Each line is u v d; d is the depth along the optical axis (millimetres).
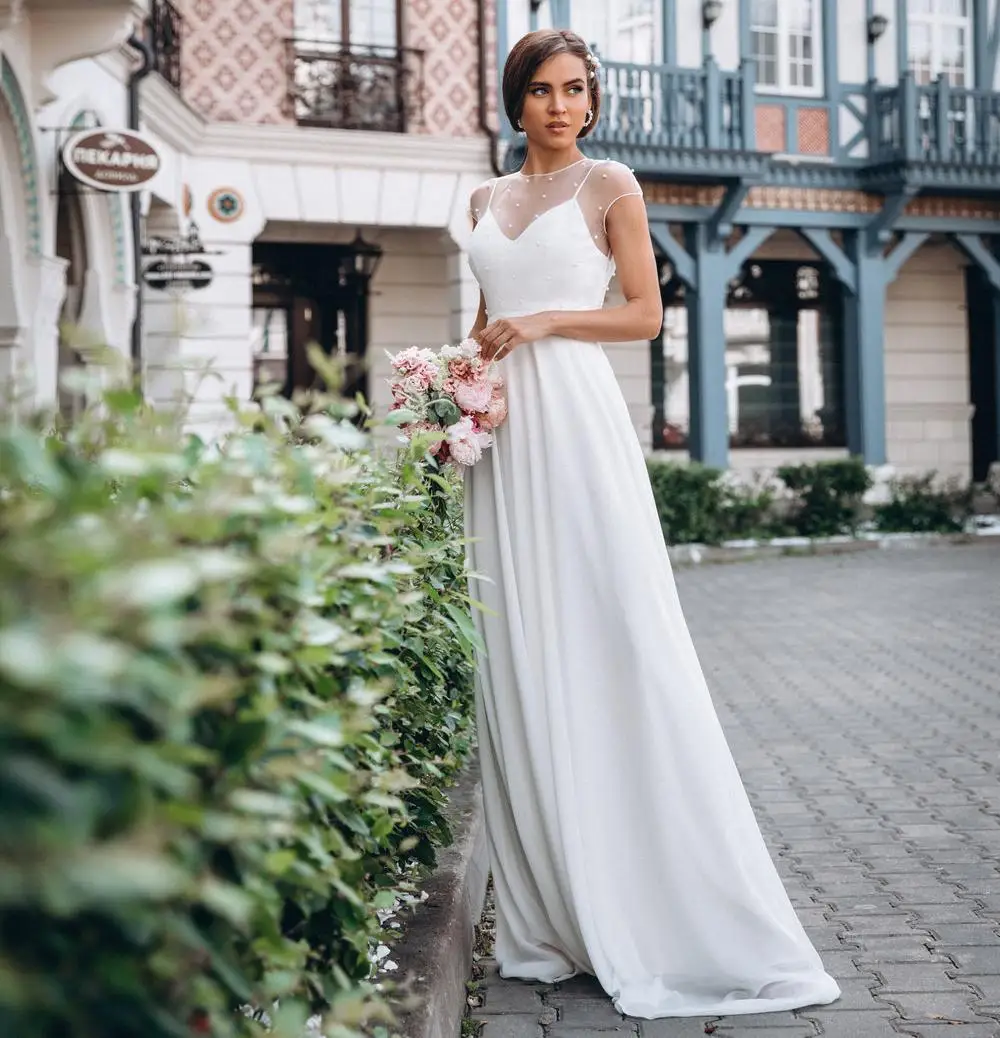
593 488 3135
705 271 17703
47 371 10102
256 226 15109
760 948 3068
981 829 4656
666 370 19500
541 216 3217
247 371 15062
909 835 4594
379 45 15633
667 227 17656
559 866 3055
